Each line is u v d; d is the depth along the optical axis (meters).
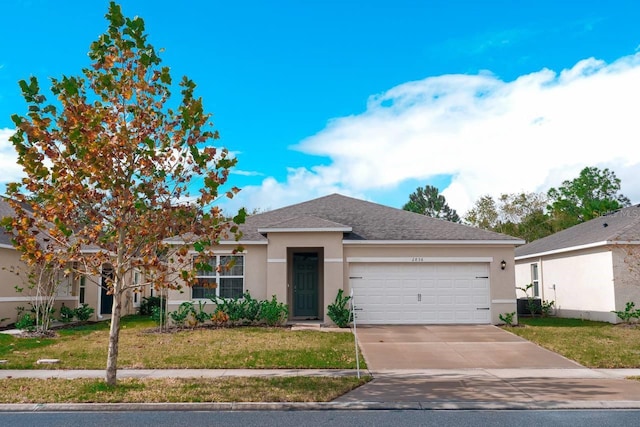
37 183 9.45
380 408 9.00
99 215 9.84
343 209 22.92
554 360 13.23
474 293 19.59
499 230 49.38
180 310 18.95
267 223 21.42
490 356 13.69
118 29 9.65
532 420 8.16
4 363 12.32
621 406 9.02
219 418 8.33
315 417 8.41
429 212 60.56
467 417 8.38
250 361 12.72
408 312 19.48
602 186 51.91
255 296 19.75
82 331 18.11
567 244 23.97
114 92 9.77
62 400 9.12
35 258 9.64
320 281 20.80
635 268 19.89
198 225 9.73
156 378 10.94
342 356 13.42
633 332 17.14
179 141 9.82
